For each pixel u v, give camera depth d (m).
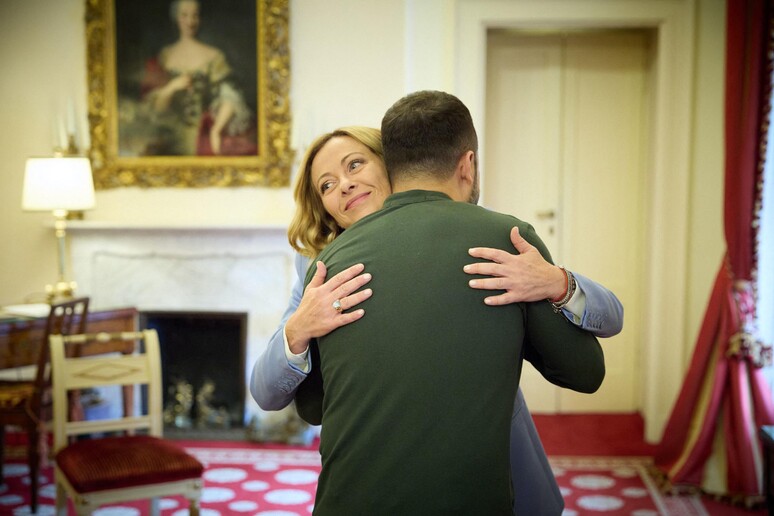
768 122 3.90
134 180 5.27
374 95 5.11
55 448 3.11
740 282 4.00
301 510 3.84
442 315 1.36
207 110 5.22
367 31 5.08
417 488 1.31
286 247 5.23
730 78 3.99
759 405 3.89
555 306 1.43
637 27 5.00
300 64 5.14
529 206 5.54
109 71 5.23
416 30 5.04
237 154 5.23
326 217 1.93
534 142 5.50
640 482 4.22
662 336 4.93
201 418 5.29
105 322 4.71
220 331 5.42
